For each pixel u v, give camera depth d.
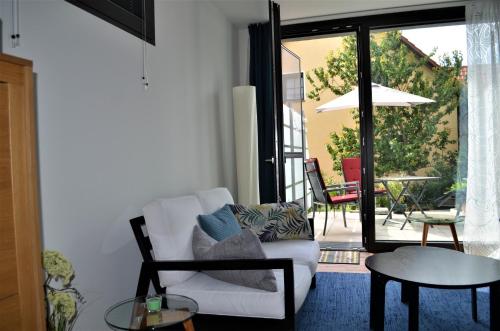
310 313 2.67
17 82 0.99
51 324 1.38
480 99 3.89
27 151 1.01
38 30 1.68
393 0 3.97
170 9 2.98
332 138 7.09
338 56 6.80
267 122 4.37
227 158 4.23
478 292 3.01
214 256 2.03
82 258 1.94
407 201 4.39
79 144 1.93
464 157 4.14
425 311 2.67
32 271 1.02
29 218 1.01
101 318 2.08
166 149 2.86
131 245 2.38
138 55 2.50
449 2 4.07
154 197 2.67
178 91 3.09
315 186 5.37
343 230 5.58
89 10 2.03
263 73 4.41
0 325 0.95
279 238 3.04
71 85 1.88
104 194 2.12
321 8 4.14
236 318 1.90
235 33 4.60
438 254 2.57
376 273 2.21
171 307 1.56
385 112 4.39
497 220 3.87
